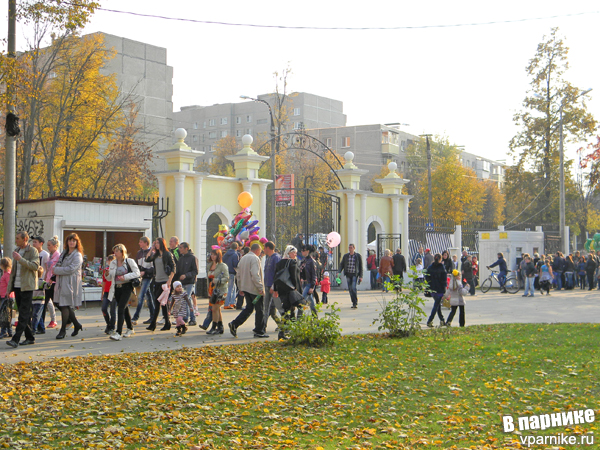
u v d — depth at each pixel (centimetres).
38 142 3189
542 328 1334
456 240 3186
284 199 2419
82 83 3256
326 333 1094
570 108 4678
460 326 1398
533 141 4784
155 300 1281
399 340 1162
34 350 1042
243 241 1934
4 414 621
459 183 5719
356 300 1811
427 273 1420
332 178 5159
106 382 783
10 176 1402
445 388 770
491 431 597
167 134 6581
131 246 1867
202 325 1277
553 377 827
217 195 2092
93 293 1706
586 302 2147
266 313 1254
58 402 675
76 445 538
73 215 1688
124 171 3628
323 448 541
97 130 3384
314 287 1511
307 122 9262
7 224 1399
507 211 7456
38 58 2864
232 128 9856
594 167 3002
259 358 969
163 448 534
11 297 1166
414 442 559
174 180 1961
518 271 2778
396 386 776
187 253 1322
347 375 842
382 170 7200
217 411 655
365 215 2655
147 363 926
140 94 6325
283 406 677
